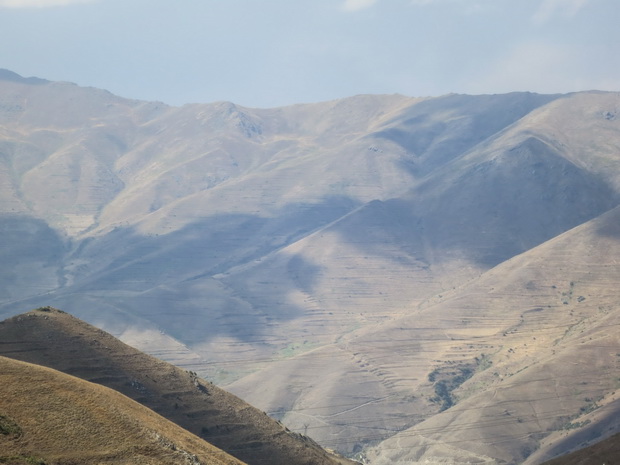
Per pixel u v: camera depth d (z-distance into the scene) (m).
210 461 93.75
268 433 145.25
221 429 140.25
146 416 96.19
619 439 129.25
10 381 88.12
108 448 83.44
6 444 78.94
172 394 142.12
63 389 90.06
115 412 89.56
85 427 85.38
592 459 126.81
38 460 78.25
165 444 87.81
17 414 83.62
